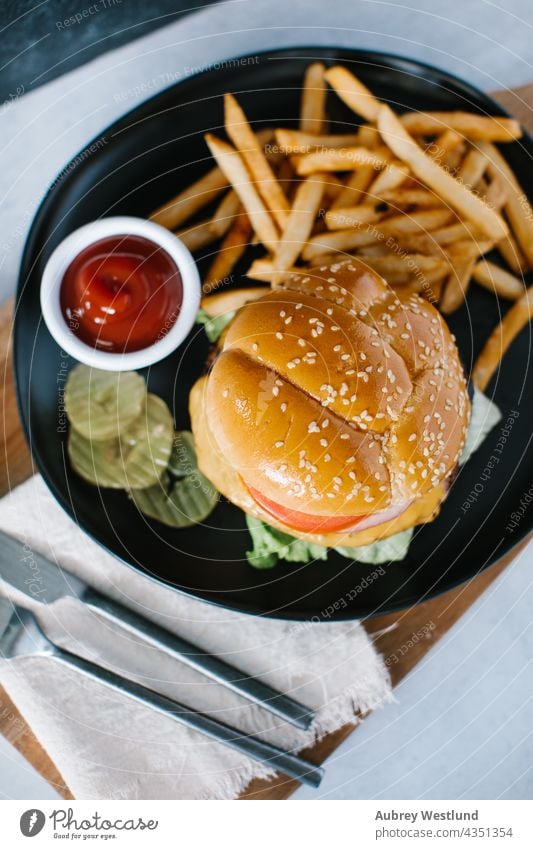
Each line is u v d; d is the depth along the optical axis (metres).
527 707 0.46
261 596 0.44
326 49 0.46
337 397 0.40
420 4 0.51
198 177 0.46
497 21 0.51
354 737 0.46
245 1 0.51
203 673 0.44
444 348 0.42
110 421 0.45
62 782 0.45
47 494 0.45
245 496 0.43
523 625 0.46
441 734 0.46
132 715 0.45
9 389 0.46
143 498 0.44
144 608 0.45
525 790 0.46
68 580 0.45
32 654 0.44
